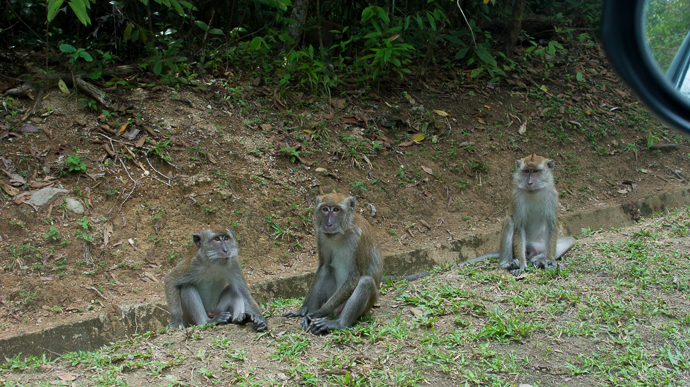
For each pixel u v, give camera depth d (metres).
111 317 6.50
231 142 9.32
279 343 5.26
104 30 11.01
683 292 6.10
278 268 8.08
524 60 13.61
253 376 4.55
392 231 9.12
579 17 15.98
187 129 9.24
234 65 10.99
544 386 4.48
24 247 7.16
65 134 8.56
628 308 5.71
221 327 5.84
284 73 10.77
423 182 10.08
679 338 5.12
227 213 8.40
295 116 10.23
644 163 12.28
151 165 8.55
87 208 7.84
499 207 10.28
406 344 5.14
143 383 4.43
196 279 6.34
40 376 4.61
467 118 11.59
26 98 8.97
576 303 5.92
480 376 4.57
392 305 6.28
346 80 11.55
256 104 10.24
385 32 10.62
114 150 8.53
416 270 8.45
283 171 9.27
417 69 12.06
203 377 4.54
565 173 11.28
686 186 11.78
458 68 12.99
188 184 8.45
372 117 10.86
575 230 9.89
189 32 11.85
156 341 5.35
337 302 5.79
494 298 6.16
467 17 13.88
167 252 7.81
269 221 8.55
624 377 4.59
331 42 12.36
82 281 7.14
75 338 6.23
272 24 11.88
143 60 10.28
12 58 9.73
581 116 12.59
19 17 9.84
